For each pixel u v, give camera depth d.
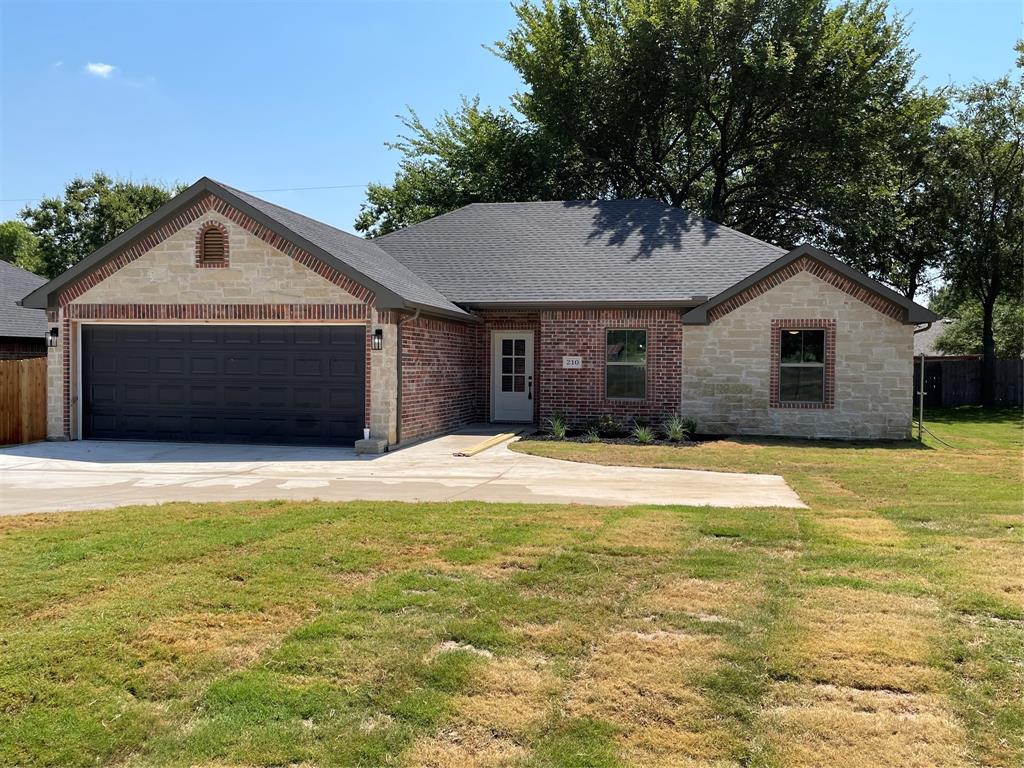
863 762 3.40
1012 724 3.71
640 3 28.22
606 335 17.41
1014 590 5.53
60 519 7.86
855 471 11.65
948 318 41.09
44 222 43.09
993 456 13.39
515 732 3.65
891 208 29.42
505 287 18.09
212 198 14.58
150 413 15.41
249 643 4.62
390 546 6.76
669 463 12.50
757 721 3.74
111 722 3.72
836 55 27.59
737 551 6.65
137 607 5.14
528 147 30.64
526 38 30.75
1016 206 29.20
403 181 35.06
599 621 4.98
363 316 14.20
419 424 15.70
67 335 15.37
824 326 16.06
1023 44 28.20
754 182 31.22
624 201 21.69
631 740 3.58
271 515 8.05
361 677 4.19
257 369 14.98
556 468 12.09
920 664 4.32
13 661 4.30
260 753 3.47
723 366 16.61
